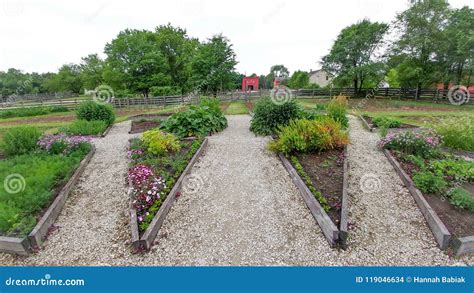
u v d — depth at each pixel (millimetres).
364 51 19156
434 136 5180
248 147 5875
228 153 5500
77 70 38875
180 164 4512
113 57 22359
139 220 3000
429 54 16109
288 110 6820
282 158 4852
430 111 11602
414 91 17484
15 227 2830
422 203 3258
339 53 19672
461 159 4453
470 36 13500
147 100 16641
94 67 29547
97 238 2957
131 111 14312
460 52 13906
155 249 2762
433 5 15461
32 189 3508
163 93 20719
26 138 5164
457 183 3635
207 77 20672
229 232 3000
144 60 21234
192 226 3111
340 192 3543
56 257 2707
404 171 4168
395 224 3070
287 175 4348
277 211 3375
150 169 4133
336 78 20750
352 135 6848
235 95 18828
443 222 2871
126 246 2812
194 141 5879
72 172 4324
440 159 4621
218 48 20672
